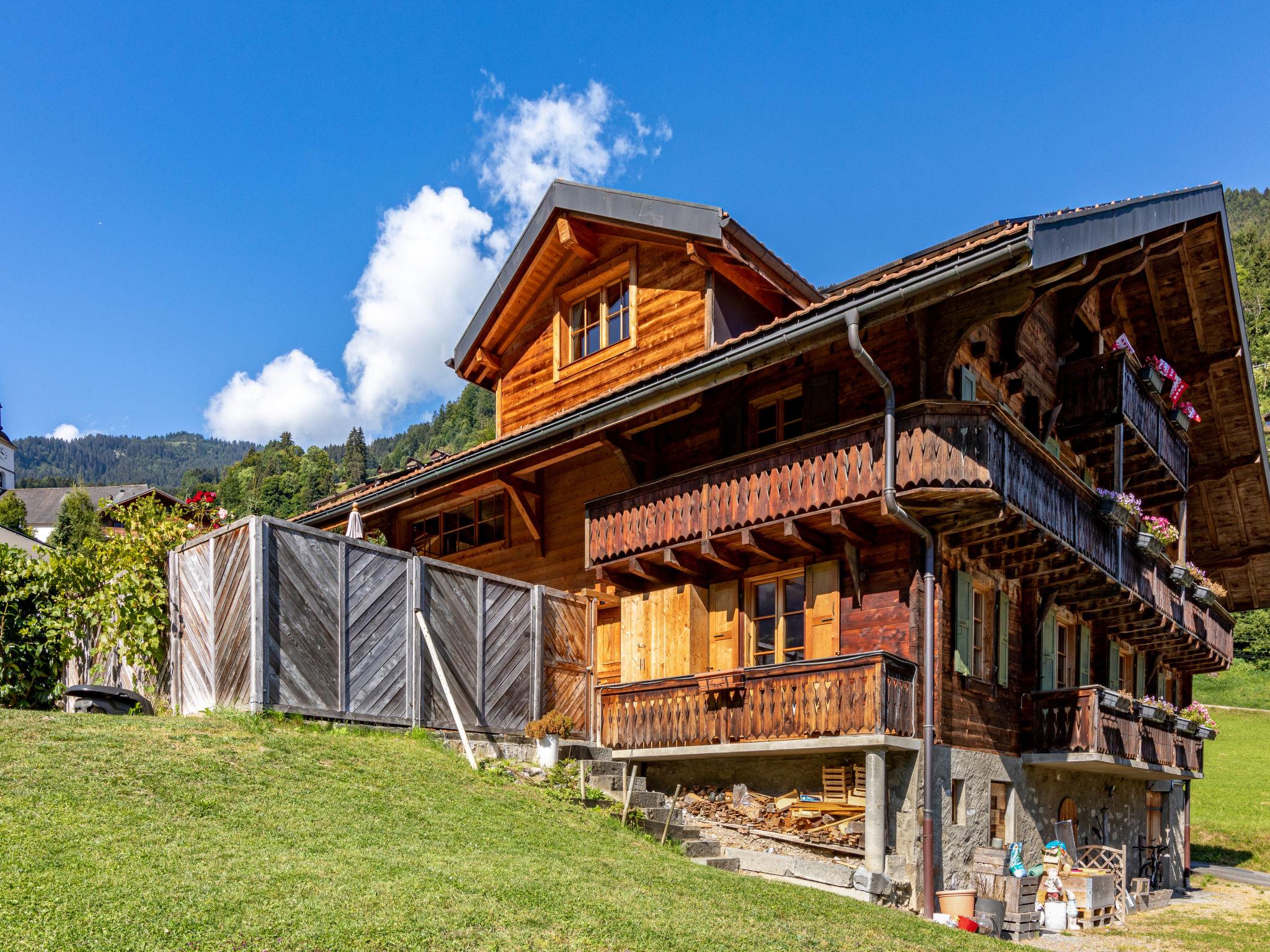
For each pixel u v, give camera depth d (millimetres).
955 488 12195
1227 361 20797
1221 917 16453
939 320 13406
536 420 19719
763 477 13961
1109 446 18109
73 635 12875
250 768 9109
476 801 10148
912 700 12641
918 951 8609
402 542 22266
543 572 18688
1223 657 23781
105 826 7191
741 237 15688
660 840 11531
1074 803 17234
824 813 12938
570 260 19359
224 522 13984
